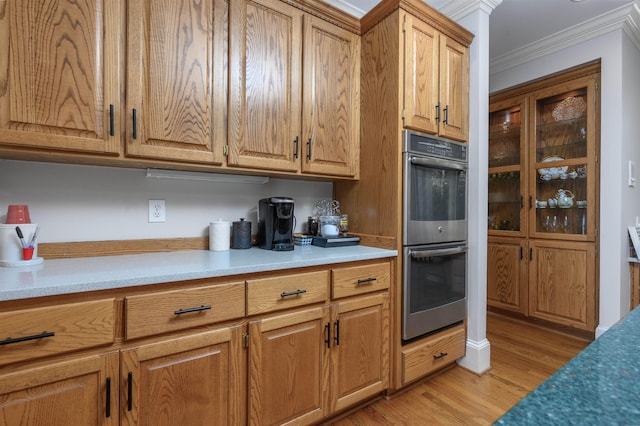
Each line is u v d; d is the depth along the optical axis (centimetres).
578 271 269
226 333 126
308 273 149
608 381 43
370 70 202
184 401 118
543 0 226
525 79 296
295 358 145
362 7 223
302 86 182
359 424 162
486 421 165
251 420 132
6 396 91
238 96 159
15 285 96
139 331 109
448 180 208
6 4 110
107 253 157
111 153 129
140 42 134
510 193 322
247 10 162
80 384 101
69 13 120
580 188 280
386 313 180
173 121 142
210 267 127
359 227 211
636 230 259
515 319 314
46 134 116
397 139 185
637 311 72
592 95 262
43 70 116
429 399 183
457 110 213
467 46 220
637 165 272
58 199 147
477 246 215
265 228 187
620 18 238
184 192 181
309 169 185
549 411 37
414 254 185
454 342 211
